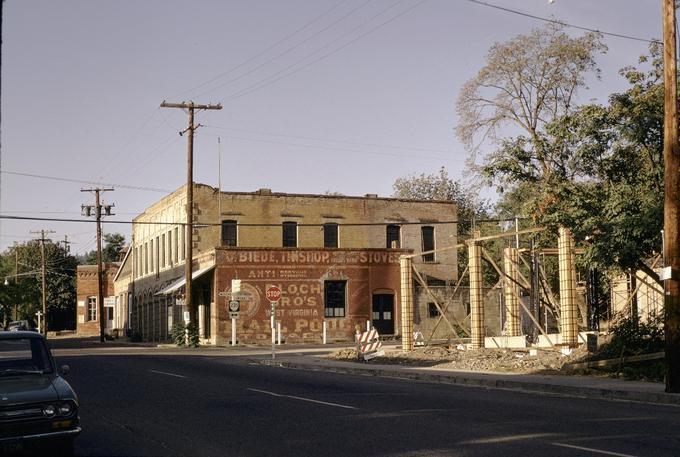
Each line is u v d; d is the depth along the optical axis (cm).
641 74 2652
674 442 1041
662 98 2477
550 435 1105
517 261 3194
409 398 1641
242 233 5334
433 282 5641
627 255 2105
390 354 3155
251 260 4878
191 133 4547
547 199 2912
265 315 4872
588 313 2812
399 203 5706
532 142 3036
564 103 4731
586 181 3003
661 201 2117
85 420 1309
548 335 2819
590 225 2181
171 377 2234
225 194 5331
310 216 5484
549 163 3056
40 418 930
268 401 1573
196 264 5184
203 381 2094
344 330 4994
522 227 4534
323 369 2812
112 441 1099
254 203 5378
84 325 8712
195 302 5247
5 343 1086
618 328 2195
